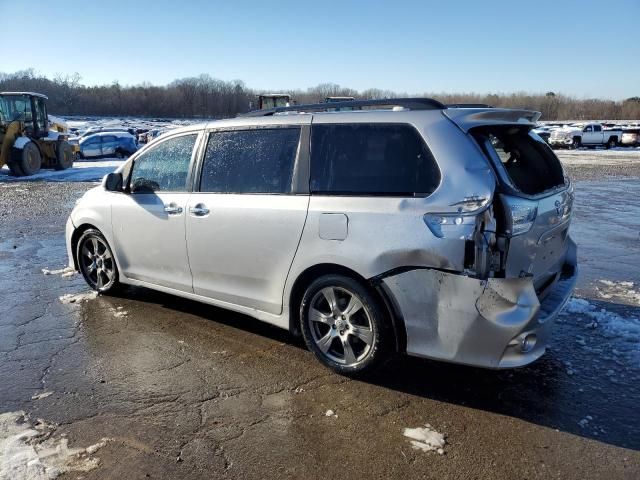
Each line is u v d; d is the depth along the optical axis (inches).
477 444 113.5
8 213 423.8
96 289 210.2
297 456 109.7
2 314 189.5
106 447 112.3
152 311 192.2
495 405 128.9
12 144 737.6
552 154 158.7
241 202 156.0
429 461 108.0
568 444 113.4
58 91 3619.6
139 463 107.3
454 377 143.0
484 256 117.7
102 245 205.9
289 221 144.8
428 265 123.6
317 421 122.3
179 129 179.3
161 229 178.1
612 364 150.0
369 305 133.5
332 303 141.8
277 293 151.9
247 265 156.7
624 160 1063.6
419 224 124.0
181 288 179.2
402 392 135.3
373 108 148.9
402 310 128.7
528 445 113.0
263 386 138.3
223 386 138.2
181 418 123.3
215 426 120.3
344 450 111.7
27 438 114.9
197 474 104.3
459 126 126.4
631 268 254.1
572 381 140.4
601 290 218.8
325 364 145.6
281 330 175.2
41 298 207.0
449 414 125.1
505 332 118.2
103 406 128.3
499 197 118.1
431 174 125.7
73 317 186.4
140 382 140.2
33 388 136.9
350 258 133.1
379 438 115.8
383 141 134.6
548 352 157.9
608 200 498.6
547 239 136.9
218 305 170.1
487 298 118.5
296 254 144.5
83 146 1163.9
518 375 143.9
